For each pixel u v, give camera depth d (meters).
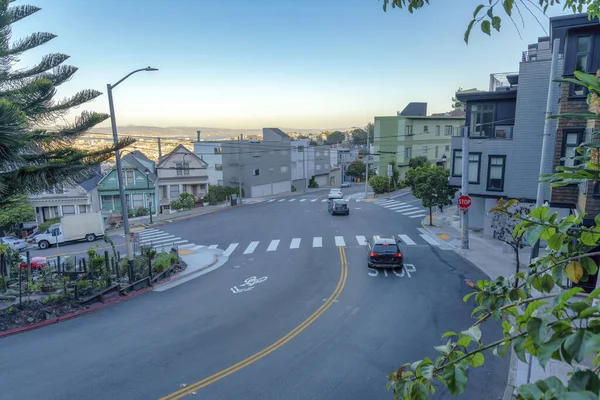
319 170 72.94
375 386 9.11
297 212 39.22
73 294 15.48
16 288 16.81
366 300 14.70
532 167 21.22
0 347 11.51
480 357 2.37
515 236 2.58
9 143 9.52
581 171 2.26
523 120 21.14
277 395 8.81
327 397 8.73
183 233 31.42
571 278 2.46
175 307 14.81
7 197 12.48
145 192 40.69
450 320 12.70
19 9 12.88
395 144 55.03
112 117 18.41
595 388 1.51
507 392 8.84
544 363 1.60
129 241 19.84
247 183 54.94
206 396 8.81
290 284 17.08
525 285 2.63
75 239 30.17
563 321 1.70
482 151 23.00
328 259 21.12
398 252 18.38
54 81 13.69
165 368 10.08
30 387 9.25
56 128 13.44
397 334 11.80
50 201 36.44
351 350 10.87
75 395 8.89
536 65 20.45
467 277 17.17
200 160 47.56
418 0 3.69
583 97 15.47
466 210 21.53
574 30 15.17
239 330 12.41
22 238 31.98
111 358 10.68
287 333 12.05
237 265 21.09
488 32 2.98
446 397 8.72
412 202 42.84
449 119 60.72
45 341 11.90
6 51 12.22
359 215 35.44
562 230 2.23
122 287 16.23
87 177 13.69
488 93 22.94
